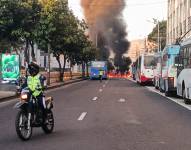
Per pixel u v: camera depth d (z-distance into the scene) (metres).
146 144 10.73
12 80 31.27
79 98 26.83
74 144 10.73
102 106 21.19
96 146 10.45
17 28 27.98
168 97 28.41
